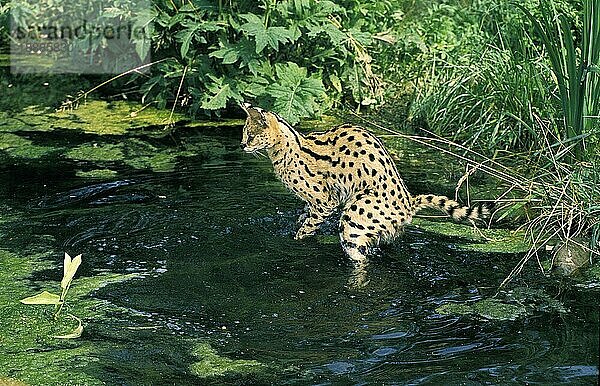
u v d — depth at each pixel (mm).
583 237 10734
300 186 10750
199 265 10117
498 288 9609
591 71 11641
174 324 8883
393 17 17609
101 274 9930
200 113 15781
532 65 14070
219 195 12062
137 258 10297
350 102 16250
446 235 10945
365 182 10484
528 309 9148
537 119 12562
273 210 11586
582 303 9281
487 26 17156
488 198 12031
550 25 13633
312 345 8469
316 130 14898
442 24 17531
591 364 8031
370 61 16250
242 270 10000
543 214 10898
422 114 15250
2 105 16172
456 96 14883
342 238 10297
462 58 15445
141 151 13914
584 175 11344
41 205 11789
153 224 11148
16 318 9008
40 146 14094
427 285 9688
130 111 15922
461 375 7871
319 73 15711
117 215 11422
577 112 12031
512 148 13828
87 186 12422
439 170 13133
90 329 8805
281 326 8836
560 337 8562
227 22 15406
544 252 10469
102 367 8109
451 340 8531
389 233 10438
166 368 8086
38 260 10250
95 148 14031
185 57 15688
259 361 8195
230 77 15391
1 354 8336
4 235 10867
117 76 15766
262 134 10641
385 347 8414
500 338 8562
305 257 10336
